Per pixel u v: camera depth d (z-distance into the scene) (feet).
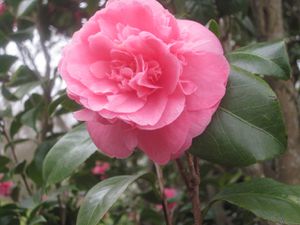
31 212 1.24
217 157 0.70
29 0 1.31
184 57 0.63
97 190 0.81
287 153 1.11
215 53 0.64
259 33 1.20
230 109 0.70
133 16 0.65
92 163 1.56
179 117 0.64
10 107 1.54
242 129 0.69
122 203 1.95
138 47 0.63
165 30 0.63
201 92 0.64
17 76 1.43
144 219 1.67
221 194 0.83
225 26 1.28
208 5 1.12
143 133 0.65
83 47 0.67
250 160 0.69
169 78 0.62
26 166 1.41
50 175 0.88
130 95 0.64
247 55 0.79
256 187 0.81
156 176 0.92
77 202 1.56
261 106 0.69
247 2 1.21
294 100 1.13
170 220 0.91
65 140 0.91
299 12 1.70
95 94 0.64
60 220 1.41
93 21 0.67
